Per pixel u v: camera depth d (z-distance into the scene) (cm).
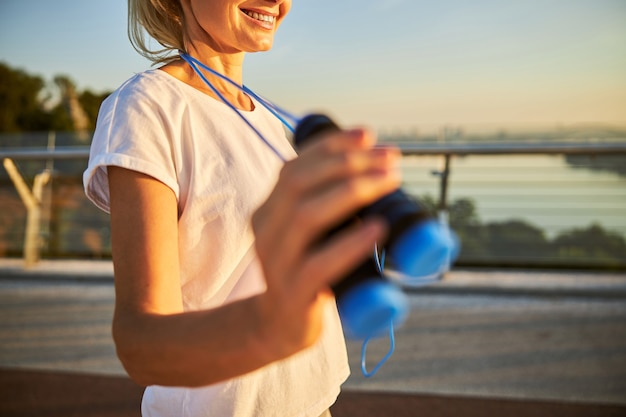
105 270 554
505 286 463
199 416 104
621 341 362
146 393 112
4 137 635
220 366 54
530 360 338
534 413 281
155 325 62
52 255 603
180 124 102
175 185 91
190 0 120
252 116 124
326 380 116
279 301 43
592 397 295
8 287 521
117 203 88
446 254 40
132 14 132
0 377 338
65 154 527
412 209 42
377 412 287
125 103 99
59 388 325
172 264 84
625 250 536
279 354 48
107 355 369
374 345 365
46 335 404
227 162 105
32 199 572
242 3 116
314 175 38
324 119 56
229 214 103
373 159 38
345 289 42
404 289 468
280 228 40
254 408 106
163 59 129
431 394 302
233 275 104
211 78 121
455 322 401
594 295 453
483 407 288
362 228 39
